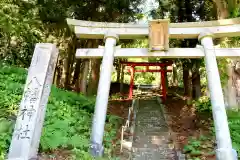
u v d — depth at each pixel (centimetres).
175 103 1619
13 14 964
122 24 776
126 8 1410
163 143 867
